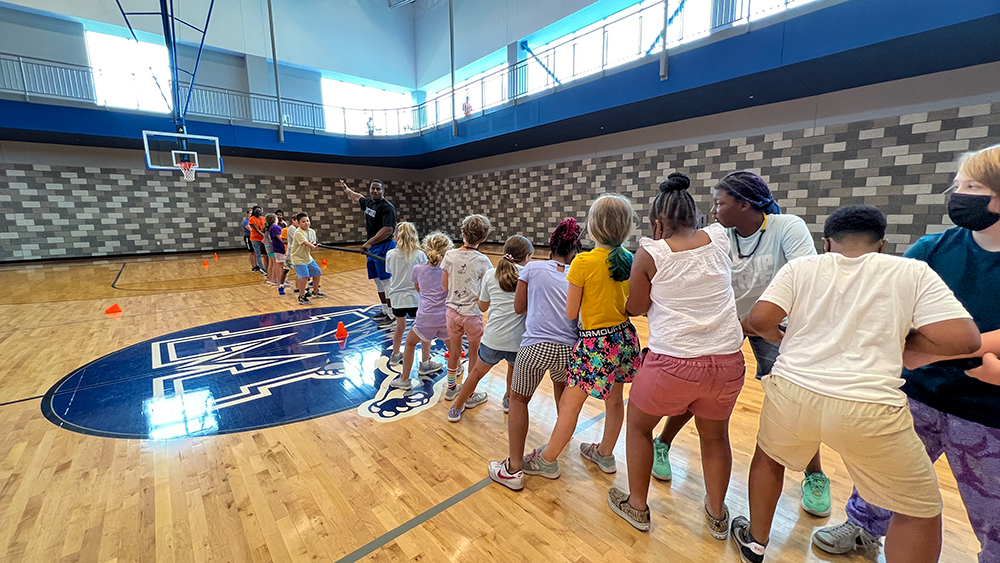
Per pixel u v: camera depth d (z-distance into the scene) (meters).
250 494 1.96
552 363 1.86
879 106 6.46
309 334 4.62
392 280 3.49
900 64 5.66
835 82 6.46
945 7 4.53
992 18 4.35
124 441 2.45
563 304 1.90
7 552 1.60
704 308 1.40
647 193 9.78
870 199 6.62
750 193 1.60
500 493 1.95
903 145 6.27
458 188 15.55
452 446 2.37
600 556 1.57
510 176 13.38
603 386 1.75
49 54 10.19
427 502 1.89
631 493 1.69
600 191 10.81
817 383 1.14
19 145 10.63
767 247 1.67
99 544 1.64
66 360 3.83
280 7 13.12
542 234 12.57
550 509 1.83
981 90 5.60
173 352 4.05
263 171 14.23
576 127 9.78
